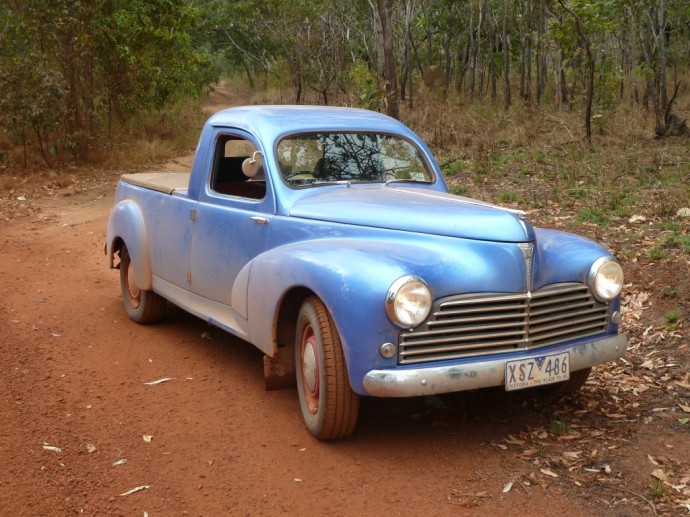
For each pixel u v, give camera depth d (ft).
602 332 14.07
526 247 12.90
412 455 13.11
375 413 14.97
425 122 48.11
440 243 13.14
